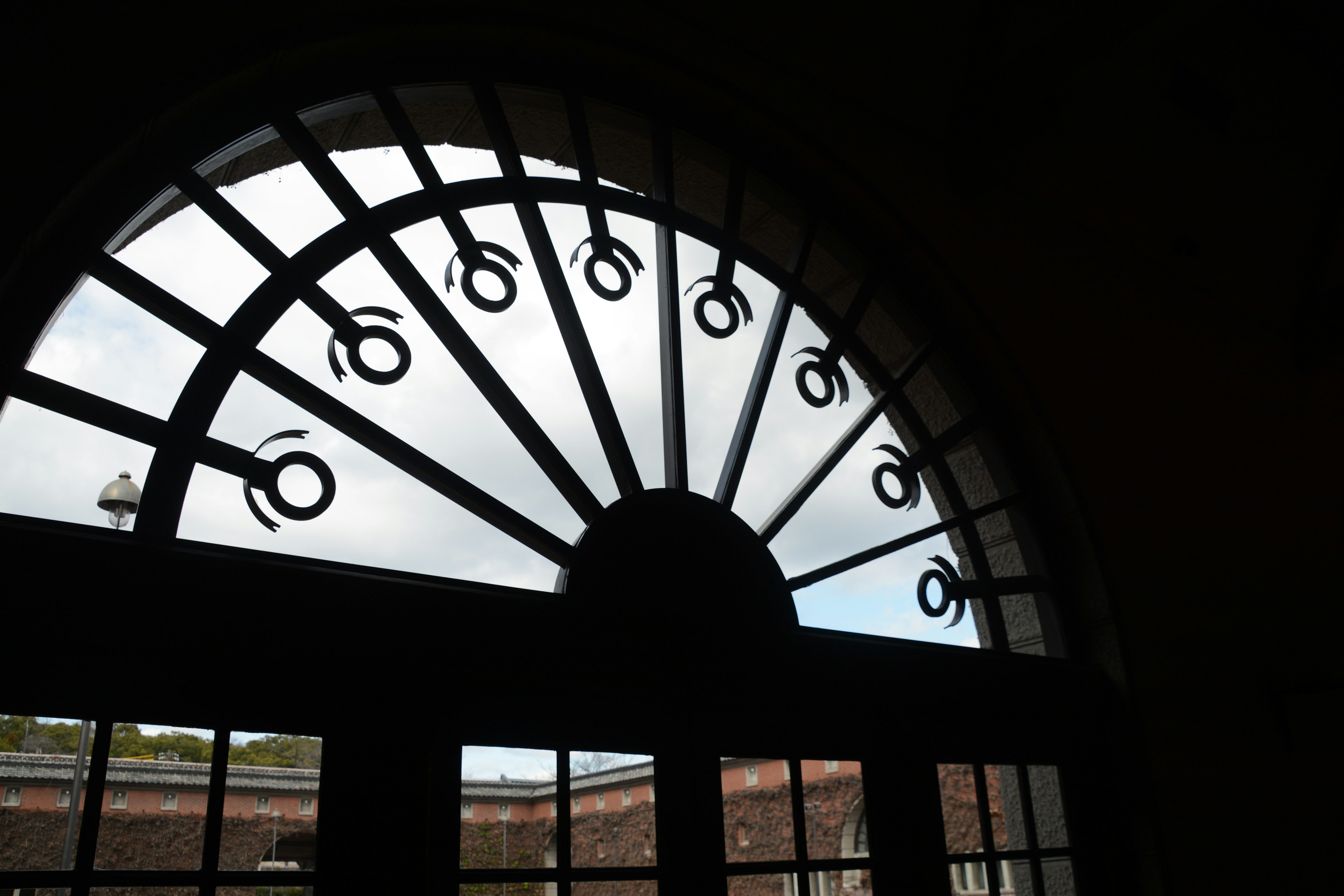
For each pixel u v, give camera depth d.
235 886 1.34
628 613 1.89
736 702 1.95
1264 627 3.11
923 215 2.99
